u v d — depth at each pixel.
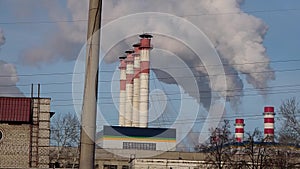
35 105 56.78
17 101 56.47
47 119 56.69
